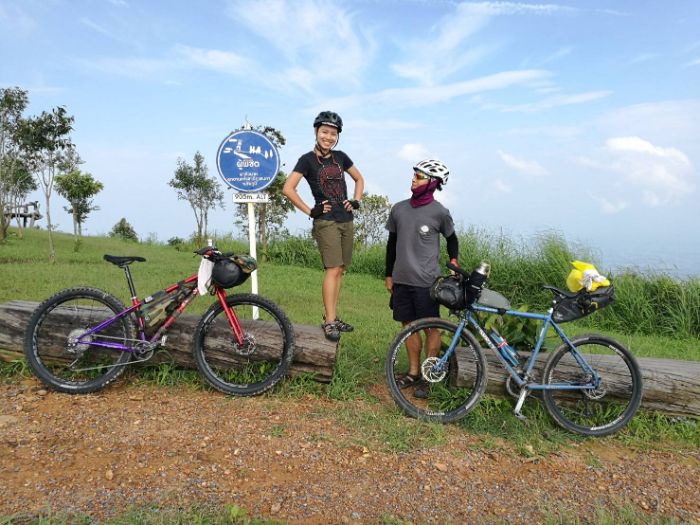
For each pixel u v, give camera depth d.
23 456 3.30
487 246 14.37
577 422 4.44
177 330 4.61
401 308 4.72
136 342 4.36
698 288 10.83
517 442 4.03
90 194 18.25
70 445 3.48
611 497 3.38
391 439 3.87
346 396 4.61
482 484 3.43
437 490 3.30
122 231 28.41
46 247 15.73
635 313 10.77
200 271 4.39
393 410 4.42
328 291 4.75
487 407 4.46
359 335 6.76
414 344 4.72
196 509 2.85
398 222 4.68
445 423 4.25
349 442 3.80
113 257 4.40
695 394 4.45
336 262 4.70
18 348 4.64
